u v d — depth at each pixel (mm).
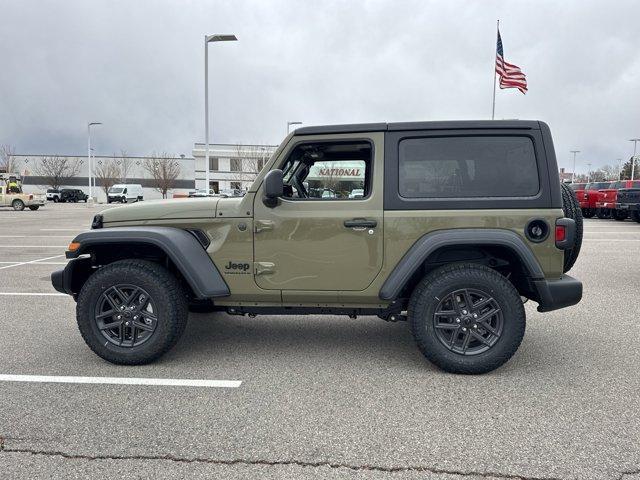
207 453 2773
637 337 4906
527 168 3855
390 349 4578
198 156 68750
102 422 3135
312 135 4023
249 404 3393
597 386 3686
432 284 3848
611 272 8789
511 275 4289
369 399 3469
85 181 81500
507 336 3816
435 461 2689
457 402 3414
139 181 83125
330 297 4035
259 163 65562
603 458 2713
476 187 3885
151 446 2848
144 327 4094
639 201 19484
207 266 4070
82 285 4500
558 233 3803
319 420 3156
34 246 13430
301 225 3975
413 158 3941
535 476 2557
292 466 2646
